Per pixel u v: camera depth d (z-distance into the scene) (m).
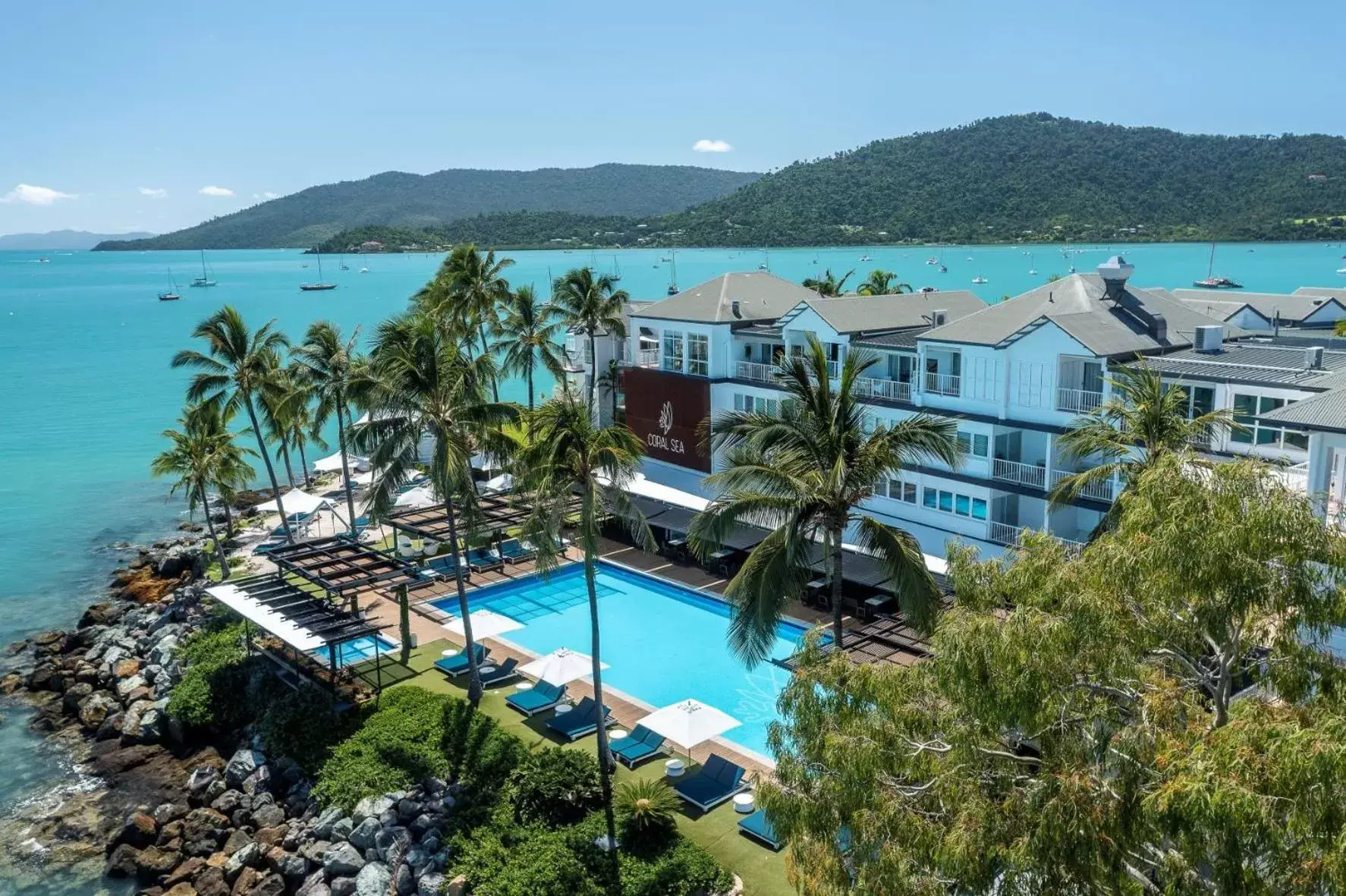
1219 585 14.98
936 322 52.47
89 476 88.56
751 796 30.23
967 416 45.59
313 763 35.75
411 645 43.66
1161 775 14.47
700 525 30.11
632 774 32.50
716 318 59.06
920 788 17.23
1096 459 40.88
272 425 61.06
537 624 46.44
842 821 18.19
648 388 63.38
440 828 30.69
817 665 20.41
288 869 31.25
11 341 181.75
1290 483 33.56
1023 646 15.93
